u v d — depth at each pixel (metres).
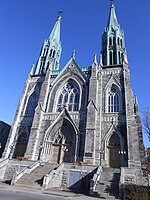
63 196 15.20
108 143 28.69
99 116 30.72
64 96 36.56
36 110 34.22
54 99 36.19
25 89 40.06
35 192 16.17
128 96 31.25
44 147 30.55
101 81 35.31
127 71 34.81
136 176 22.91
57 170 22.17
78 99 34.97
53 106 35.38
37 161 25.80
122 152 26.11
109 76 35.84
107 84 34.72
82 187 21.75
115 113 30.73
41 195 14.87
